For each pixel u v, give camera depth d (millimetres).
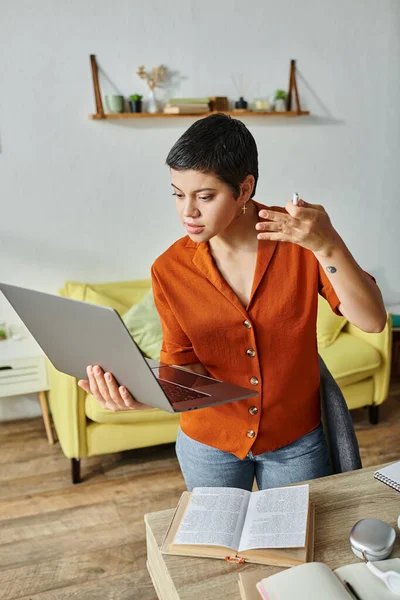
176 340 1318
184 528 1091
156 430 2689
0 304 3152
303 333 1259
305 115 3416
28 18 2916
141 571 2076
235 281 1246
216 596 952
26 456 2893
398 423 3148
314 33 3363
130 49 3096
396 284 3904
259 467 1392
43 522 2365
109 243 3285
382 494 1210
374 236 3785
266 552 1014
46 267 3213
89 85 3076
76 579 2045
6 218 3090
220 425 1324
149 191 3293
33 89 2996
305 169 3533
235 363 1280
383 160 3678
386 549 1003
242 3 3205
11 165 3039
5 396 3027
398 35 3514
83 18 2994
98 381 1115
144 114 3090
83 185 3172
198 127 1049
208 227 1097
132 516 2393
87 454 2621
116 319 928
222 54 3240
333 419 1404
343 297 1093
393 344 3648
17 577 2059
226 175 1051
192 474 1389
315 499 1196
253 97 3346
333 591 878
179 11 3125
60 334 1109
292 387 1294
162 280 1269
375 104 3576
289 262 1234
